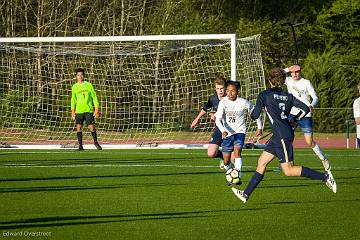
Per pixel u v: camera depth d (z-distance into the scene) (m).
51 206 29.59
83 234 24.02
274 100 29.75
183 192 33.94
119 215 27.61
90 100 59.38
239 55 68.00
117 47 73.38
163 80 75.06
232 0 109.94
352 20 108.56
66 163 48.03
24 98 71.88
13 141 69.62
